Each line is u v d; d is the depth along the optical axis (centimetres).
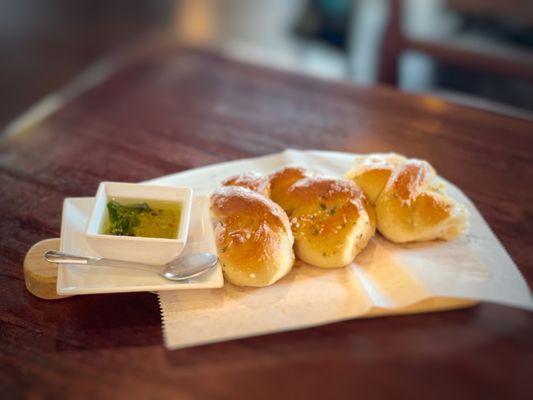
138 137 56
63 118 59
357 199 40
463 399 30
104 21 166
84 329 36
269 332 35
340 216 39
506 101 102
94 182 50
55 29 160
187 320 36
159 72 69
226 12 178
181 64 71
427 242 42
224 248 38
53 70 139
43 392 31
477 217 45
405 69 120
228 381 32
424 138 57
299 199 41
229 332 35
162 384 32
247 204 39
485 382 31
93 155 53
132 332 35
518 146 56
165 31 162
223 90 66
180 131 58
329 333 35
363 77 134
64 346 34
